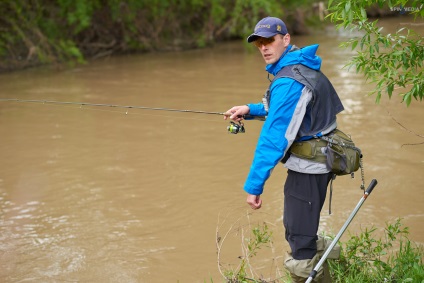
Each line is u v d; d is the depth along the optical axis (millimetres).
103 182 6973
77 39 16922
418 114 9039
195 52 17281
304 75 3467
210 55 16469
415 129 8312
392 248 5004
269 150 3439
